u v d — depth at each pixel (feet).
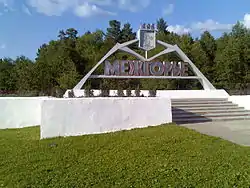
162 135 30.45
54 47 169.89
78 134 32.83
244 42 119.75
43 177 19.48
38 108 43.34
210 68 136.46
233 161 21.80
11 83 120.57
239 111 49.14
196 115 44.70
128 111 35.40
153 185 17.70
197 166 20.71
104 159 22.97
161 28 235.81
